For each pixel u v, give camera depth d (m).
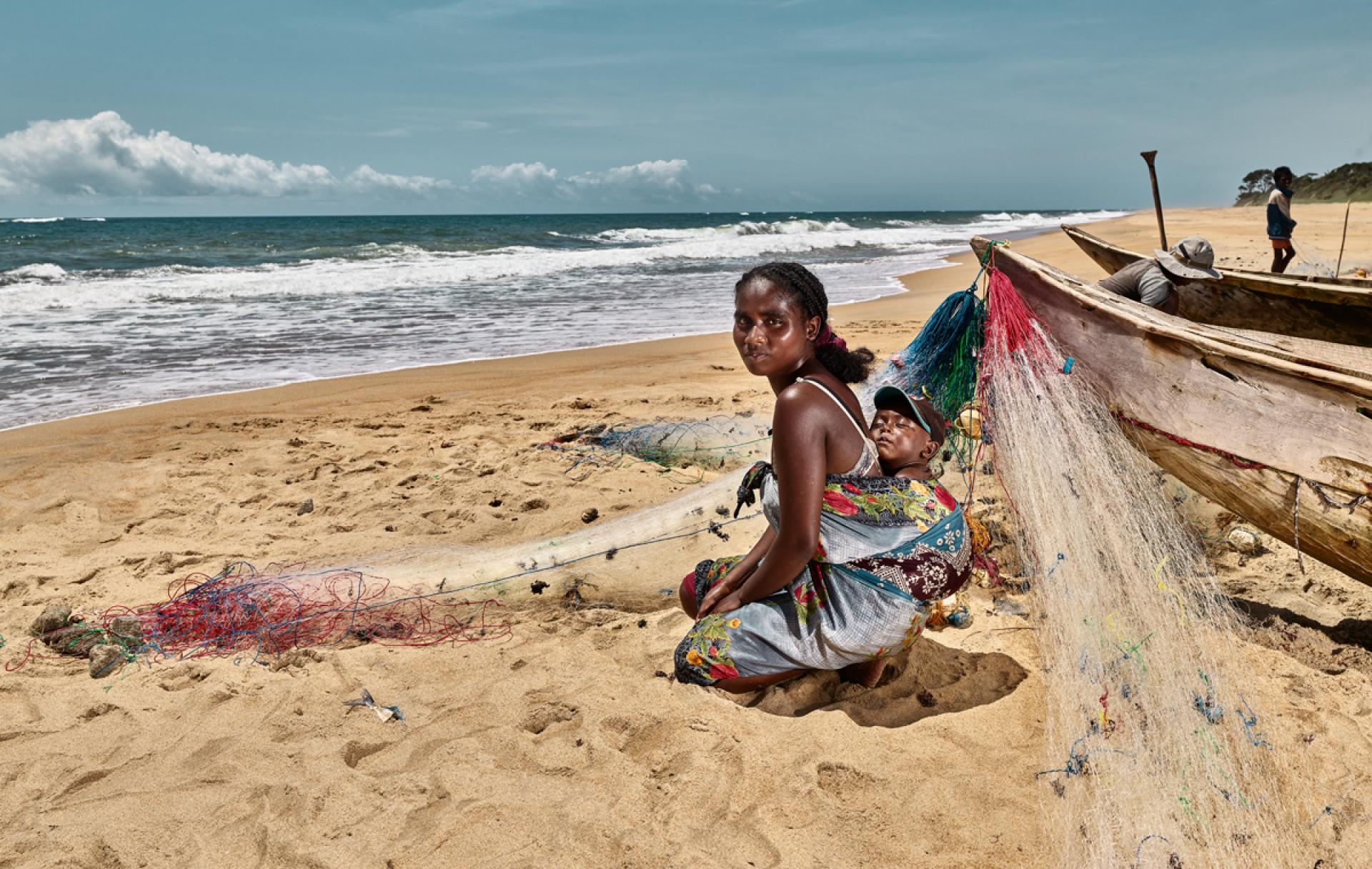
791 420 2.79
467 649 3.49
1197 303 6.76
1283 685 3.12
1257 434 3.43
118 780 2.67
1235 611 3.62
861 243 37.66
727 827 2.47
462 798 2.58
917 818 2.51
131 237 40.19
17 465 5.93
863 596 2.90
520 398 7.97
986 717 2.99
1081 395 3.70
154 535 4.71
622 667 3.34
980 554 3.84
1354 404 3.22
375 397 8.05
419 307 14.98
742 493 3.35
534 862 2.33
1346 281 6.05
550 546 4.40
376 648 3.50
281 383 8.74
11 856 2.34
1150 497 3.66
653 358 10.07
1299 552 3.57
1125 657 3.10
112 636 3.53
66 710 3.04
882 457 3.08
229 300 15.73
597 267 24.22
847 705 3.07
